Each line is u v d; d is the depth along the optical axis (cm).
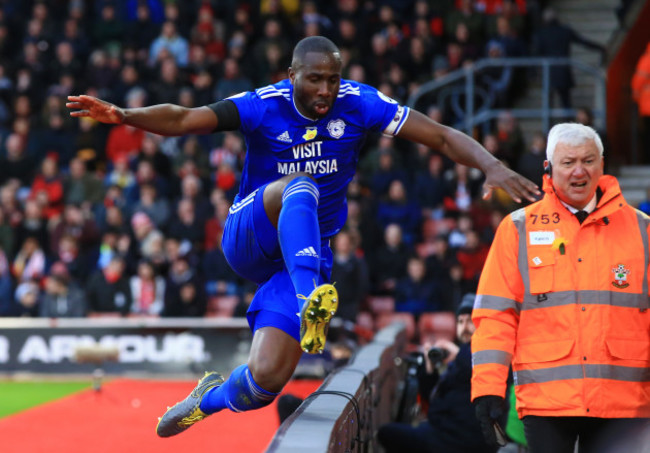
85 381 1288
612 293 409
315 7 1817
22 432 885
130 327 1335
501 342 417
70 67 1838
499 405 412
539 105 1688
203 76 1714
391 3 1820
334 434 355
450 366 609
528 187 401
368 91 428
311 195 383
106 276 1424
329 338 1210
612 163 1466
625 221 415
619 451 409
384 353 656
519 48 1616
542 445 413
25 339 1351
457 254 1357
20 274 1525
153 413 998
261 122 417
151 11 1919
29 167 1709
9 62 1873
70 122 1761
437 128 427
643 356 409
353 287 1290
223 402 421
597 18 1806
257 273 429
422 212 1490
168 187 1605
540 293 412
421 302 1334
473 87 1585
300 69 402
